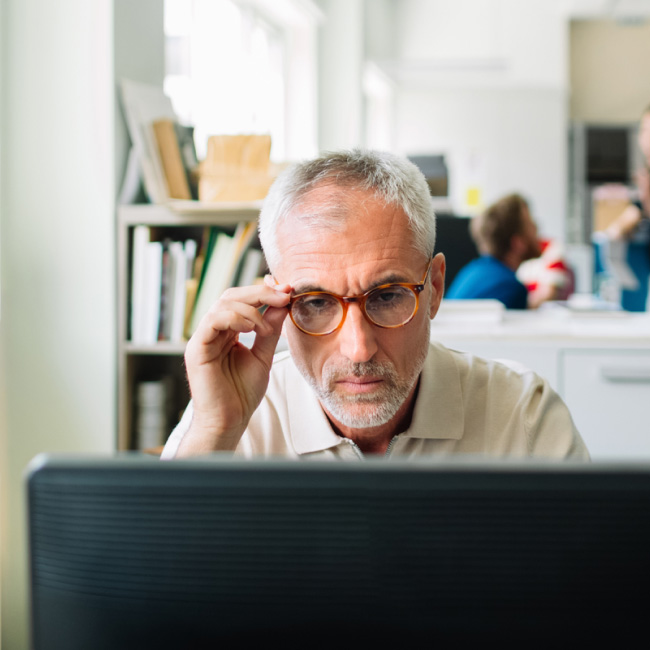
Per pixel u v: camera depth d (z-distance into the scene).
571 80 9.82
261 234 0.99
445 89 9.12
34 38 2.62
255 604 0.42
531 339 2.21
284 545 0.42
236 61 5.06
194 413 1.01
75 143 2.59
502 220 3.44
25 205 2.62
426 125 9.19
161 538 0.43
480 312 2.49
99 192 2.56
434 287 1.03
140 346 2.48
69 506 0.44
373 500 0.41
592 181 9.29
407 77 8.96
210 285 2.42
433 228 0.96
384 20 8.60
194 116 4.37
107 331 2.55
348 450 1.05
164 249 2.46
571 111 9.85
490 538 0.40
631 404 2.19
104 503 0.43
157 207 2.47
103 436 2.55
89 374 2.56
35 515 0.45
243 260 2.39
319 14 5.71
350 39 6.05
